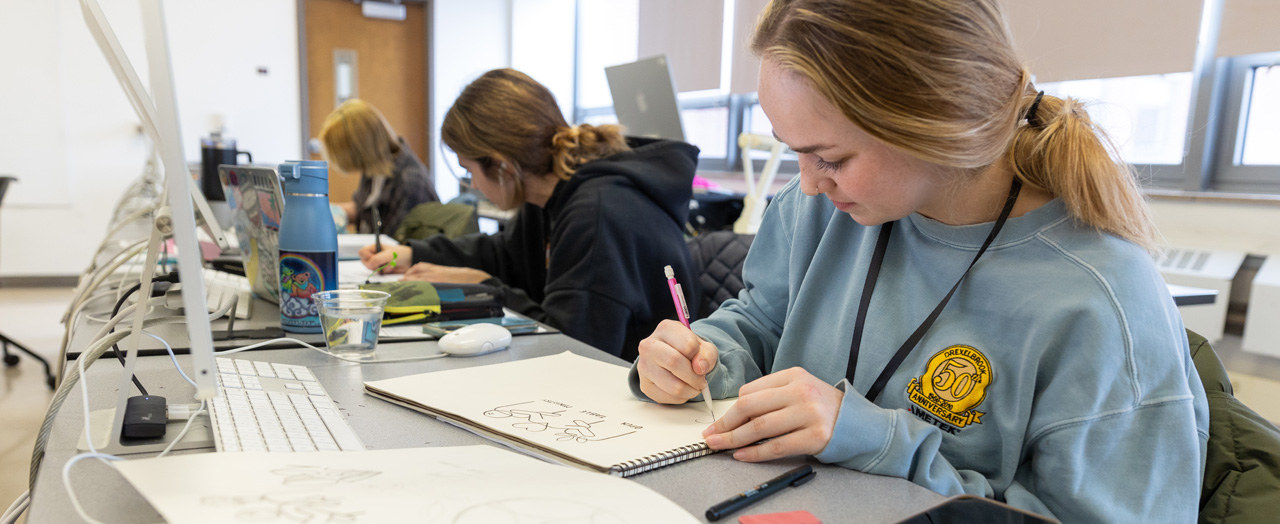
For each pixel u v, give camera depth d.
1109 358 0.62
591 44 5.80
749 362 0.86
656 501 0.48
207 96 4.90
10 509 0.64
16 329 3.45
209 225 0.82
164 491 0.43
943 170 0.65
